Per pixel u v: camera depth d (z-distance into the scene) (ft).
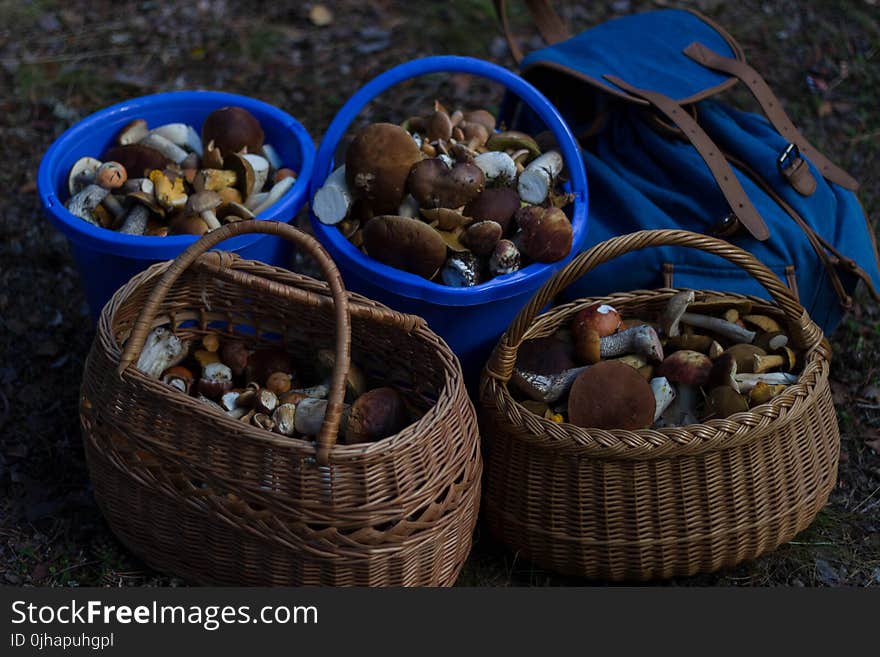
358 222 6.52
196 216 6.49
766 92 6.93
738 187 6.59
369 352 6.30
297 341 6.44
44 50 8.64
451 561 5.98
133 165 6.75
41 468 6.49
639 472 5.91
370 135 6.35
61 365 6.91
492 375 6.03
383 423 5.95
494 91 8.49
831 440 6.23
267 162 6.75
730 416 5.90
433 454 5.74
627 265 6.58
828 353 6.26
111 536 6.28
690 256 6.56
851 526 6.43
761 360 6.24
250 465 5.68
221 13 9.00
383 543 5.73
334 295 5.70
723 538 6.04
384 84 6.59
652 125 6.86
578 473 5.93
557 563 6.11
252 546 5.82
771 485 6.04
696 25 7.22
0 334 7.02
